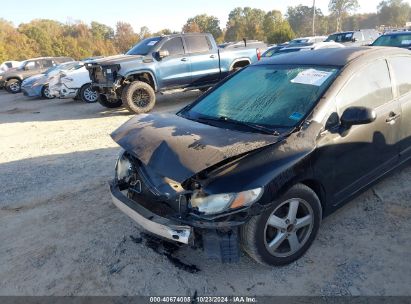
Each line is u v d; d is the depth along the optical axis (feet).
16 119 37.76
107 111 37.22
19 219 14.21
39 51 208.03
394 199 13.00
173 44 33.63
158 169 8.77
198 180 8.79
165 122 11.27
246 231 9.13
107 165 19.33
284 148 9.35
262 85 12.28
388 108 11.93
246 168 8.81
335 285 9.35
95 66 32.45
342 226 11.69
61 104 46.24
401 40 40.19
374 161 11.82
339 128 10.37
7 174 19.65
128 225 12.92
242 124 10.83
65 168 19.56
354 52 12.13
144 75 32.99
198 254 10.98
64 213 14.32
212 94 13.30
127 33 245.45
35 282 10.45
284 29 151.33
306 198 9.80
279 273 9.93
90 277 10.43
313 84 10.98
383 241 10.84
